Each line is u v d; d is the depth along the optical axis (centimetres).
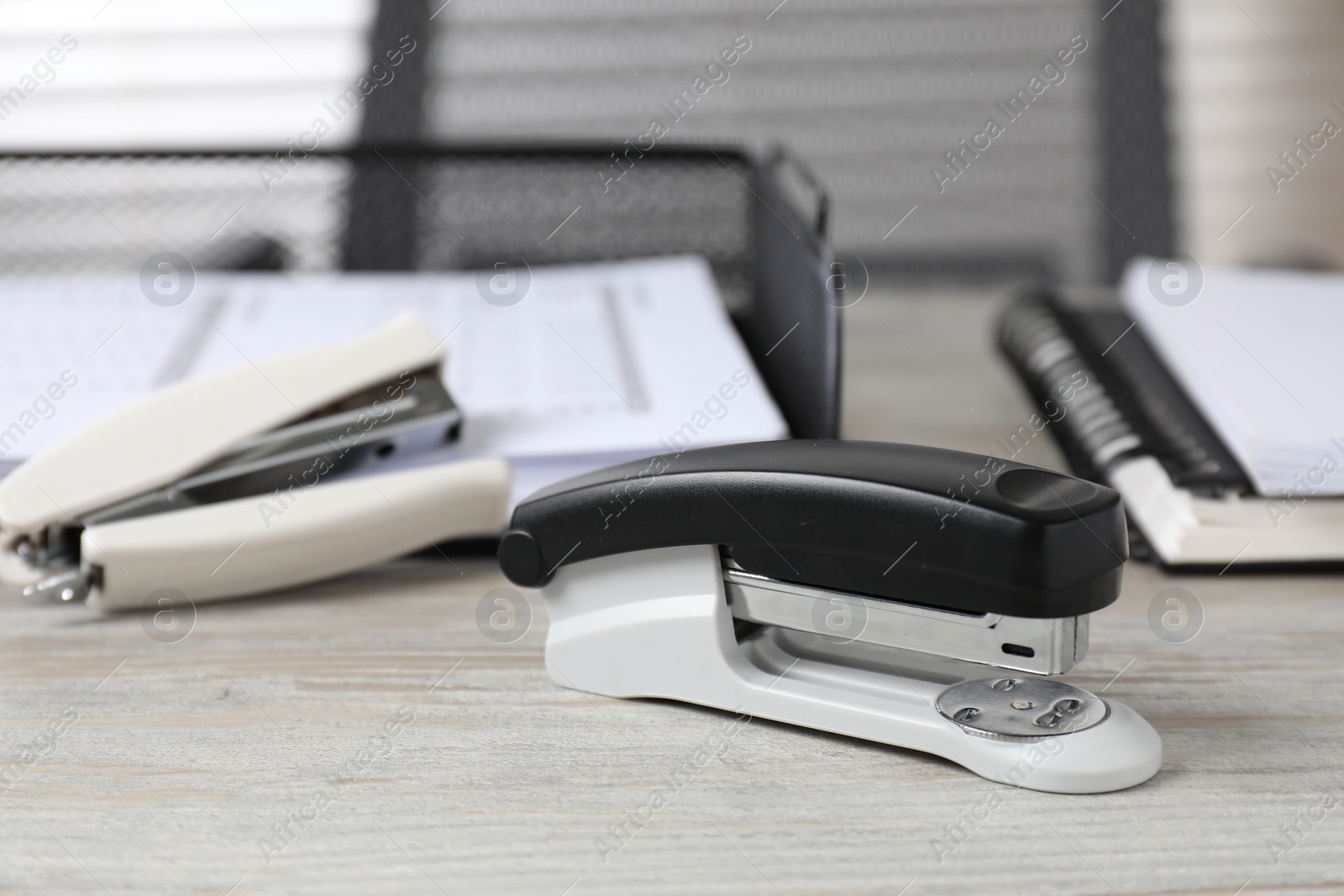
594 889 26
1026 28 133
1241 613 41
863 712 32
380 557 44
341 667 38
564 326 62
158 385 53
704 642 34
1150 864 27
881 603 32
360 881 27
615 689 36
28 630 41
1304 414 45
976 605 30
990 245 134
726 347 59
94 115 123
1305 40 136
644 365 56
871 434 59
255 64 122
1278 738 32
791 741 33
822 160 134
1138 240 133
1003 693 33
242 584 42
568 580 36
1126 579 44
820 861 27
